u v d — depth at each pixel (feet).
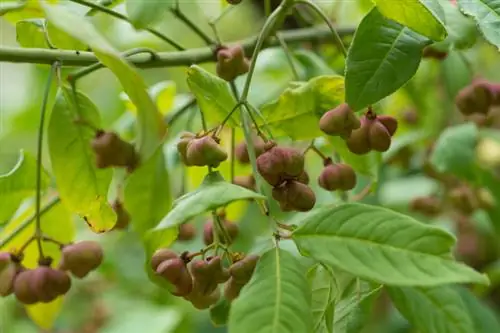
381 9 2.24
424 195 3.13
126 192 2.27
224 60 2.47
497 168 3.22
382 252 2.12
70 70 2.61
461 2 2.34
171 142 2.81
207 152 2.27
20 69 3.66
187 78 2.36
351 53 2.29
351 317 2.27
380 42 2.29
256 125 2.31
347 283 2.31
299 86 2.41
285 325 2.10
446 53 2.64
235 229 2.48
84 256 2.37
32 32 2.48
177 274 2.26
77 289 3.35
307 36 2.76
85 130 2.39
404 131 2.97
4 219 2.48
